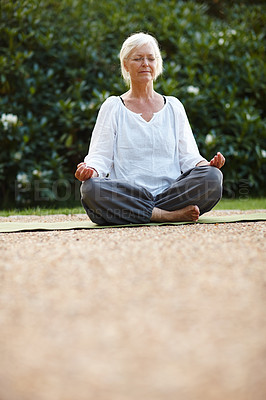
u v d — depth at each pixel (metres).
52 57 5.67
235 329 1.23
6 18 5.60
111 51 5.88
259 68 5.91
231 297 1.45
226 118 5.57
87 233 2.57
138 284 1.57
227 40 6.07
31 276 1.68
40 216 3.85
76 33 5.82
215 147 5.45
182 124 3.20
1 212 4.36
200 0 8.08
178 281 1.60
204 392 0.96
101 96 5.27
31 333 1.22
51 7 6.01
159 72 3.26
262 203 4.84
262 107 6.03
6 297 1.48
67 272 1.72
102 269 1.74
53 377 1.01
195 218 2.92
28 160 5.09
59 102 5.25
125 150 3.06
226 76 5.89
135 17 6.27
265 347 1.13
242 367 1.05
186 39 6.08
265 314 1.32
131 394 0.95
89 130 5.51
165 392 0.96
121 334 1.21
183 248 2.04
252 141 5.59
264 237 2.28
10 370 1.04
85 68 5.66
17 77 5.39
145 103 3.16
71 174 5.48
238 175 5.57
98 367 1.05
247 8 7.43
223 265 1.78
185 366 1.05
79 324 1.27
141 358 1.09
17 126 5.05
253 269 1.73
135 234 2.44
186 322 1.27
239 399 0.93
